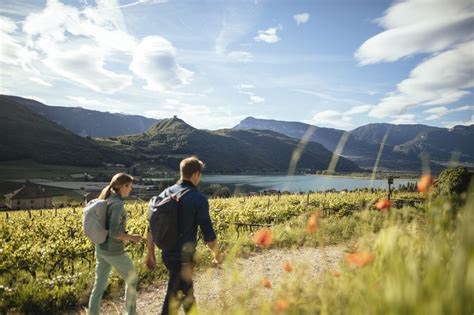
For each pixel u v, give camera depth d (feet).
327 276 4.90
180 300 8.22
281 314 4.37
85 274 21.08
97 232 12.94
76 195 366.22
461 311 2.55
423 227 4.78
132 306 13.01
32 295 17.57
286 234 26.78
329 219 37.06
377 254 4.50
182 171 11.37
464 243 2.83
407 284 3.00
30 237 41.47
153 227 10.61
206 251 22.30
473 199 3.37
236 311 4.68
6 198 336.08
